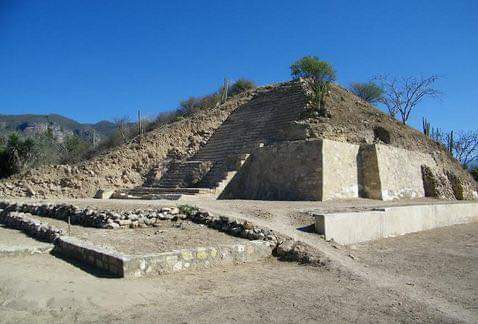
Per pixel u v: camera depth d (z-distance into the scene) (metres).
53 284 7.43
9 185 25.06
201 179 24.42
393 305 7.29
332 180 19.53
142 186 27.03
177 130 30.30
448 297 7.90
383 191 21.14
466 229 18.14
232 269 9.53
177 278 8.51
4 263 8.95
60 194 25.39
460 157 55.38
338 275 9.22
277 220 13.14
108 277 8.16
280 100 30.12
